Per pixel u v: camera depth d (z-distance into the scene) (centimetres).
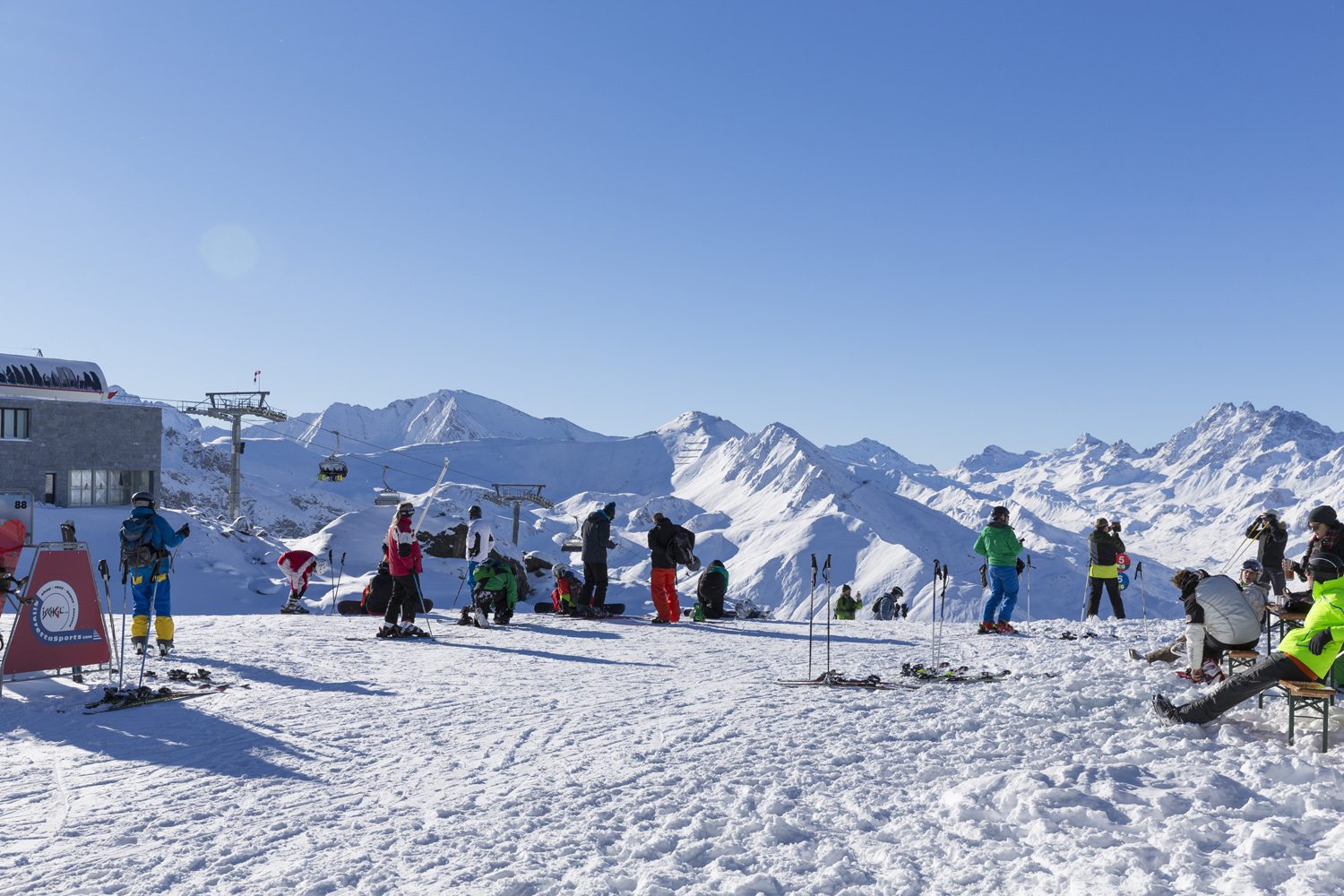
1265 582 990
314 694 902
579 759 661
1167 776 554
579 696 895
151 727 768
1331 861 400
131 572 1114
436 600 2648
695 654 1202
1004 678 934
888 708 795
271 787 608
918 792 559
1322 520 938
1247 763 565
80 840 514
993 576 1469
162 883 454
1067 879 413
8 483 4666
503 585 1619
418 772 638
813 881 432
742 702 840
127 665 1042
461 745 708
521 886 434
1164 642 1234
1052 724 710
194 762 668
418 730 756
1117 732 672
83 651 938
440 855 480
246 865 477
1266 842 426
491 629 1558
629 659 1156
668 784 592
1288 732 623
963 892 414
